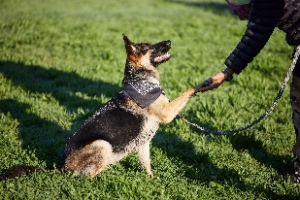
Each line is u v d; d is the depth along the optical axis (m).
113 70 8.25
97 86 7.31
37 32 10.92
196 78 7.62
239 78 7.73
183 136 5.48
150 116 4.27
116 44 10.31
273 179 4.42
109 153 4.17
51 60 8.77
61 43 10.00
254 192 4.09
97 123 4.22
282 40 11.02
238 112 6.34
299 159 4.27
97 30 11.52
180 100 4.23
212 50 9.99
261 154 5.04
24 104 6.34
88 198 3.82
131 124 4.22
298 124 4.21
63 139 5.27
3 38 10.05
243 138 5.39
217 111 6.13
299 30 3.62
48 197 3.82
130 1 17.84
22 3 16.03
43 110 6.18
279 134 5.61
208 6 17.09
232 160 4.86
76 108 6.45
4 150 4.86
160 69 8.41
